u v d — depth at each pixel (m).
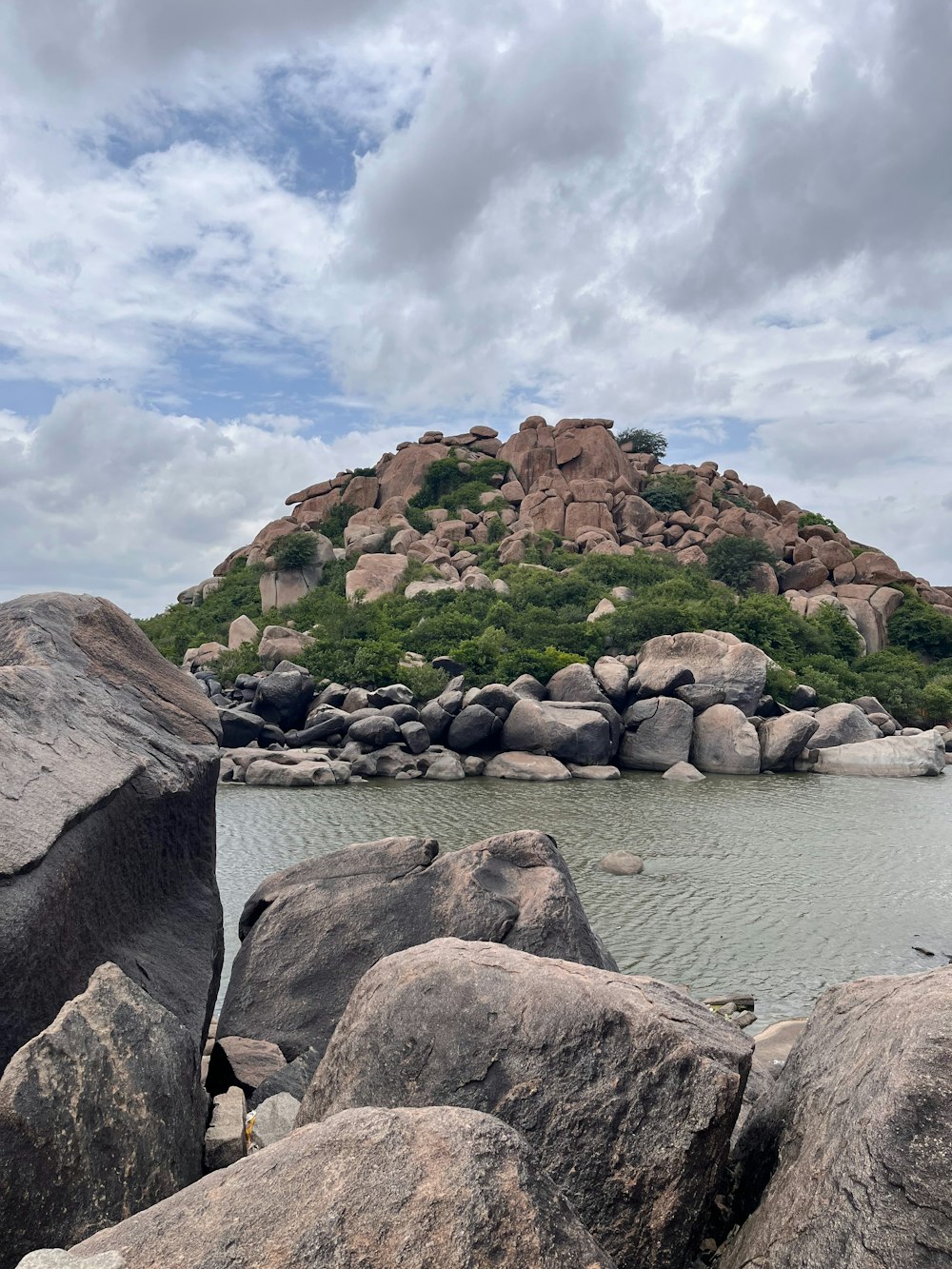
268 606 76.31
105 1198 4.85
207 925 8.50
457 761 39.22
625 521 84.44
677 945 16.06
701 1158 4.98
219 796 32.34
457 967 5.72
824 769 42.81
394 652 51.34
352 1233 3.51
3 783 6.54
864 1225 3.93
